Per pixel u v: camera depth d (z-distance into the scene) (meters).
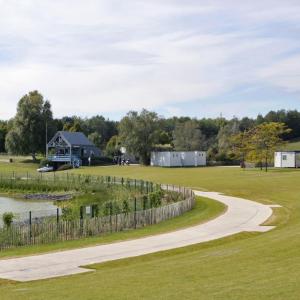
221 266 20.16
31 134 131.75
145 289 16.59
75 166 118.69
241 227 34.50
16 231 29.94
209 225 35.38
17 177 86.69
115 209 38.72
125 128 124.62
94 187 72.38
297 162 104.50
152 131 124.50
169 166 117.12
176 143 157.38
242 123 197.38
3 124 169.62
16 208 59.38
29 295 16.41
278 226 34.94
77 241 29.78
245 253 22.97
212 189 64.75
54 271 21.39
